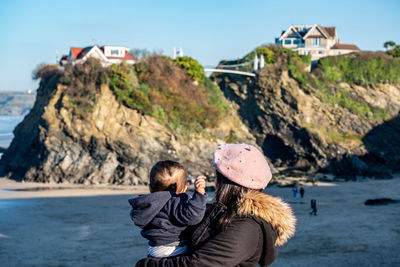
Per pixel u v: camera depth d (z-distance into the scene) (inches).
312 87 3403.1
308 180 2655.0
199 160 2849.4
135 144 2610.7
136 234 995.9
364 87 3484.3
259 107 3442.4
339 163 3189.0
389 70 3499.0
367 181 2716.5
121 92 2696.9
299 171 3193.9
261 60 3457.2
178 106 2910.9
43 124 2524.6
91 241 920.3
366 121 3358.8
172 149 2721.5
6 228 1102.4
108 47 2972.4
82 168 2493.8
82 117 2556.6
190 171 2760.8
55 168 2453.2
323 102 3380.9
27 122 2790.4
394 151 3265.3
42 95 2780.5
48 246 874.1
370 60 3528.5
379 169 3169.3
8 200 1759.4
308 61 3543.3
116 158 2568.9
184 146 2812.5
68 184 2395.4
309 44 3831.2
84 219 1262.3
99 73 2655.0
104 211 1446.9
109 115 2635.3
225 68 3668.8
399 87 3499.0
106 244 884.0
